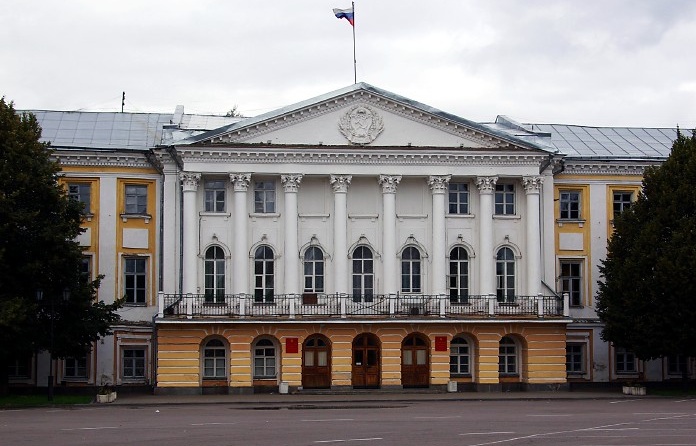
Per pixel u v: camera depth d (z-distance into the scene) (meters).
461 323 50.28
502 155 52.09
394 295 51.19
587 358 55.72
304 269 51.94
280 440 26.30
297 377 49.31
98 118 58.44
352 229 52.31
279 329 49.38
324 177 52.00
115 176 53.09
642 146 59.94
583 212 56.47
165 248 51.94
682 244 48.50
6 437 27.59
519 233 53.44
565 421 32.38
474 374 51.28
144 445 25.25
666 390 51.97
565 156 54.88
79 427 30.64
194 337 48.84
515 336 51.56
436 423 31.59
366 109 51.69
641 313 49.78
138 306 52.53
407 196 52.84
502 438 26.81
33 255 44.75
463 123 51.88
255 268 51.66
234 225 51.06
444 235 52.12
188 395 48.44
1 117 45.56
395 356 50.03
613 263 51.31
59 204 45.53
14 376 51.22
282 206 51.84
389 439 26.53
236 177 50.81
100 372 51.81
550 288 53.62
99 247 52.59
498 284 53.22
